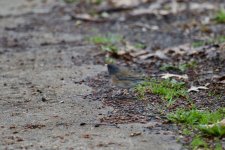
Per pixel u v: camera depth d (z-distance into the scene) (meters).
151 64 14.49
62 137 9.62
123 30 19.31
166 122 10.18
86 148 9.10
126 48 16.23
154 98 11.55
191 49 15.66
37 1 25.06
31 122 10.42
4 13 22.62
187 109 10.84
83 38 18.09
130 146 9.16
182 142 9.29
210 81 12.67
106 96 11.81
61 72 13.89
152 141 9.35
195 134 9.59
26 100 11.76
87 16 21.19
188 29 19.00
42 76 13.59
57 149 9.09
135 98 11.59
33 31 19.42
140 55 15.41
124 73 12.29
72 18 21.27
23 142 9.43
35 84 12.91
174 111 10.76
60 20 21.17
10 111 11.09
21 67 14.54
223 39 16.70
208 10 21.44
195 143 9.12
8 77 13.60
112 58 15.16
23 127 10.17
